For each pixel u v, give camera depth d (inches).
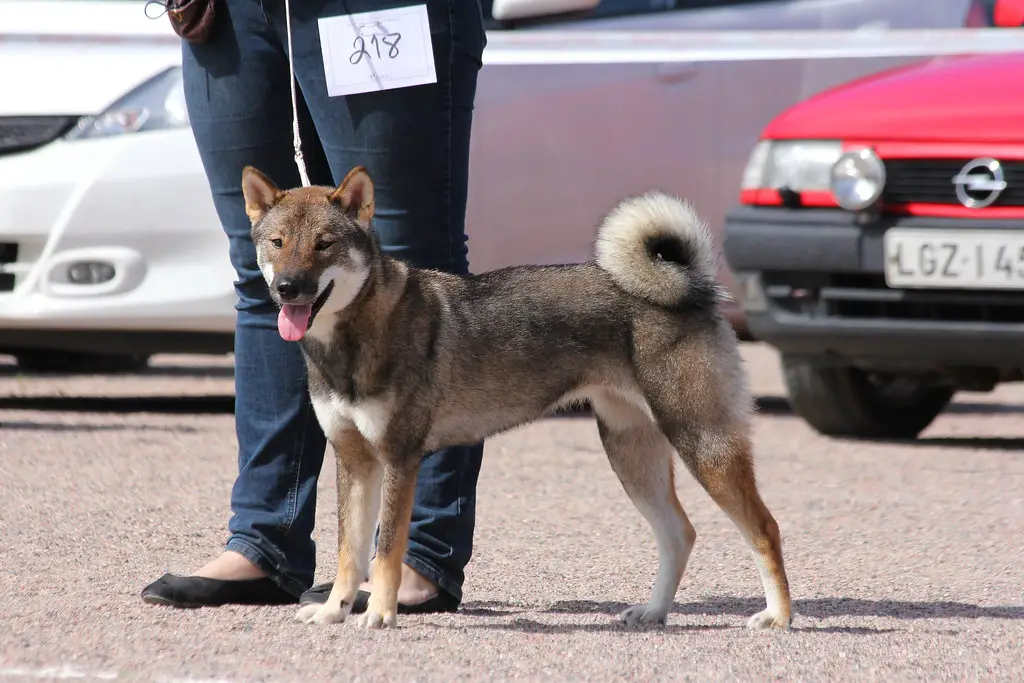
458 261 418.3
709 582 454.0
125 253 713.0
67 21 753.6
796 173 681.6
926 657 352.8
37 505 527.5
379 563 383.6
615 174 773.9
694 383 404.5
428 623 387.2
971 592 435.8
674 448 408.8
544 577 451.2
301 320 376.8
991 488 603.8
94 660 332.8
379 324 385.1
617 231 411.8
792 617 394.3
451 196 411.5
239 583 403.9
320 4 394.9
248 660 336.8
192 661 334.3
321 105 401.7
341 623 383.6
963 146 645.3
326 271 378.9
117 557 456.1
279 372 410.3
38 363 961.5
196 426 732.0
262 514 409.7
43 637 353.1
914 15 818.8
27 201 710.5
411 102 396.5
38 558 450.0
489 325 404.5
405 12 392.5
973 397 967.0
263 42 404.8
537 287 414.6
